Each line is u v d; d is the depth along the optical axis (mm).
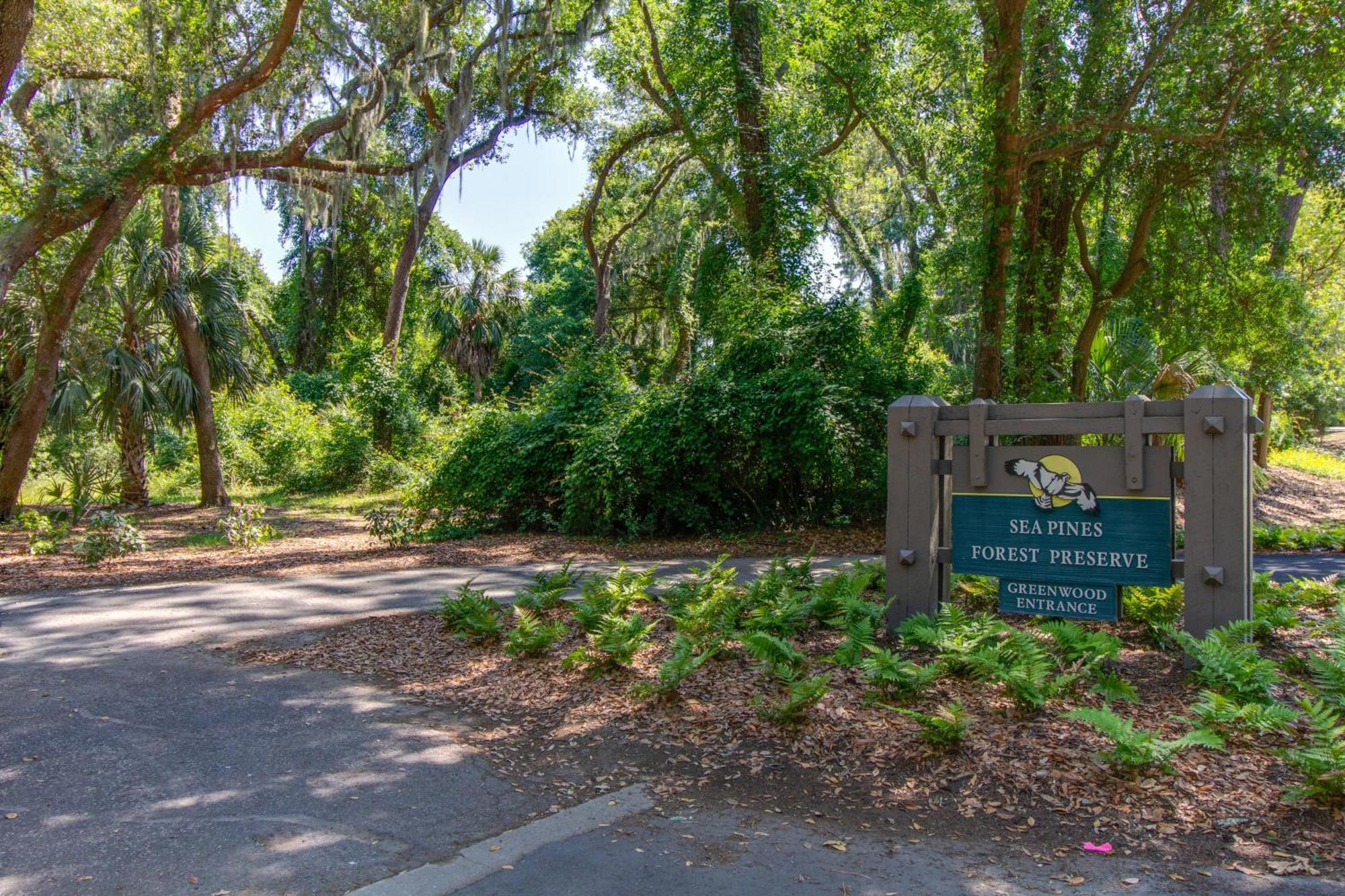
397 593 10531
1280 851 3674
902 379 16047
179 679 6723
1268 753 4516
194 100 16562
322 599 10219
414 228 29094
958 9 14711
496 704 5980
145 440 23500
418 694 6289
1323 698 4852
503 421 16953
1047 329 16562
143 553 14797
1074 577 6082
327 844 3941
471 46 24719
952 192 16875
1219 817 3961
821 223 22422
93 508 22562
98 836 4004
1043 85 14641
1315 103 13508
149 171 16156
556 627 7102
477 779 4719
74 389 20266
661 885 3568
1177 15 13109
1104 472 6004
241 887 3549
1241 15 12648
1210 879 3504
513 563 12781
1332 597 7766
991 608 7625
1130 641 6684
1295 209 25359
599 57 23672
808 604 7203
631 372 19812
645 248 32094
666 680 5633
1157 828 3916
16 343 19406
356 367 29484
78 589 11148
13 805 4359
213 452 23547
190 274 22125
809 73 22906
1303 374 24875
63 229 15727
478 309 38406
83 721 5691
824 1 21172
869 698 5398
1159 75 13648
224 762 4949
